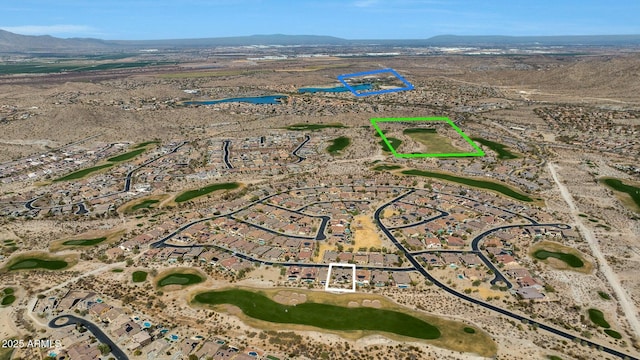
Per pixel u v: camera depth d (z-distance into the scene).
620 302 145.12
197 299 146.38
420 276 160.62
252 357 116.81
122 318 134.25
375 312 138.62
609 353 121.06
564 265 167.50
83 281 156.50
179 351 120.31
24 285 153.62
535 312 139.62
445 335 127.06
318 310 139.62
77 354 118.31
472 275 159.88
